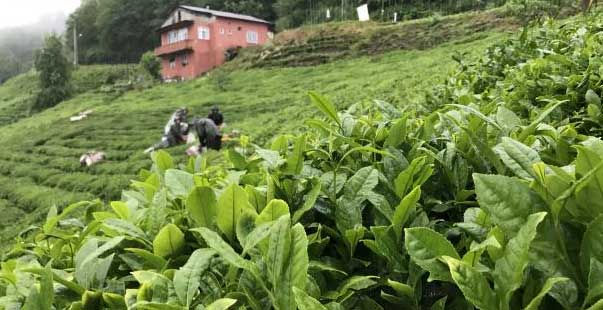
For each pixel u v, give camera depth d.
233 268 1.01
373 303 1.07
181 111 18.55
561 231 0.84
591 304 0.75
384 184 1.32
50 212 1.51
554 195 0.88
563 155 1.29
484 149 1.25
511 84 2.55
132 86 45.22
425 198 1.36
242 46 47.06
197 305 0.90
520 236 0.78
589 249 0.81
